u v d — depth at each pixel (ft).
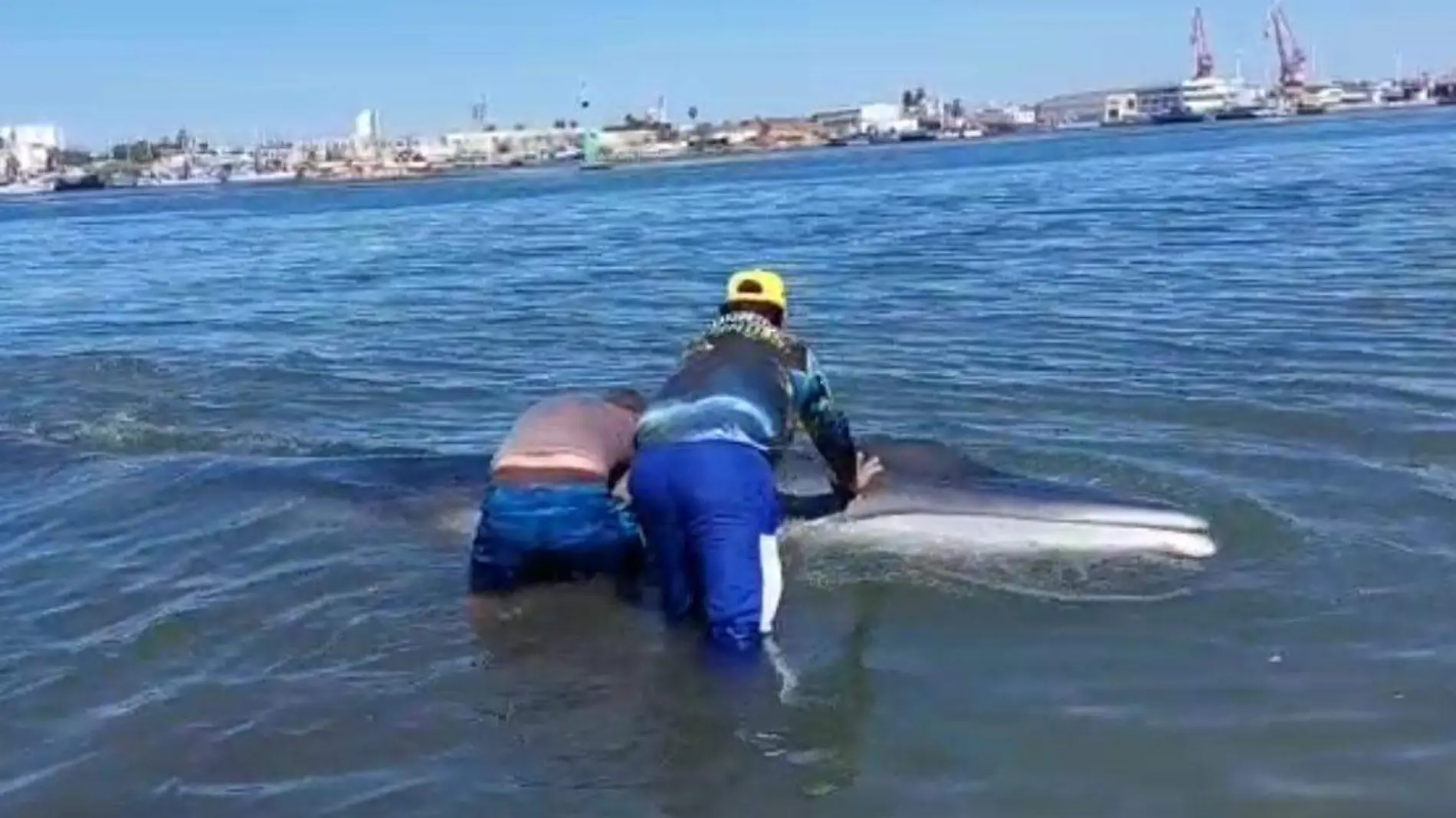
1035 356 41.06
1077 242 76.64
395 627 21.86
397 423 37.09
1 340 58.75
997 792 16.20
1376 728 17.15
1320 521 24.57
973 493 25.16
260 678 20.12
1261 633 20.20
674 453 20.89
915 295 57.36
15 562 25.66
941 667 19.62
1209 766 16.51
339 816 16.26
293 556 25.29
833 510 25.21
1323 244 66.49
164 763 17.70
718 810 16.12
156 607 23.00
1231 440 30.07
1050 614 21.34
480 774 17.17
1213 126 454.40
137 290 81.56
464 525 26.58
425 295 69.26
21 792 17.10
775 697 18.93
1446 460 27.81
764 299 23.21
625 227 118.21
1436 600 20.92
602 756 17.53
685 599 21.45
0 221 212.43
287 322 60.80
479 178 390.42
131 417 38.70
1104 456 29.04
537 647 20.93
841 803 16.15
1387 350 38.78
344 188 359.46
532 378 42.91
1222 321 45.52
